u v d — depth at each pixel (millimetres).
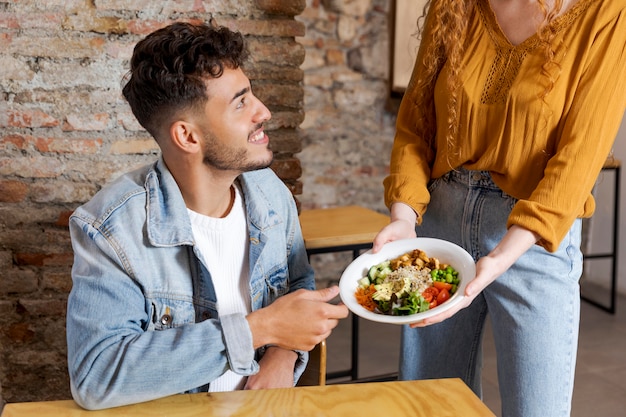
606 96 1356
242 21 2236
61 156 2160
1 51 2049
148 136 2215
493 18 1469
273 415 1062
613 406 2787
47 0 2055
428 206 1625
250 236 1385
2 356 2250
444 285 1243
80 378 1137
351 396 1119
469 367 1707
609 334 3520
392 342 3486
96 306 1194
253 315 1178
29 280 2215
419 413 1065
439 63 1562
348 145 4098
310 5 3881
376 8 3984
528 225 1337
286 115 2338
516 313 1503
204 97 1214
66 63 2104
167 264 1273
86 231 1240
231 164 1272
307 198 4078
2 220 2160
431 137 1643
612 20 1359
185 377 1136
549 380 1500
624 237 4090
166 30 1225
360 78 4043
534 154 1422
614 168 3504
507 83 1437
